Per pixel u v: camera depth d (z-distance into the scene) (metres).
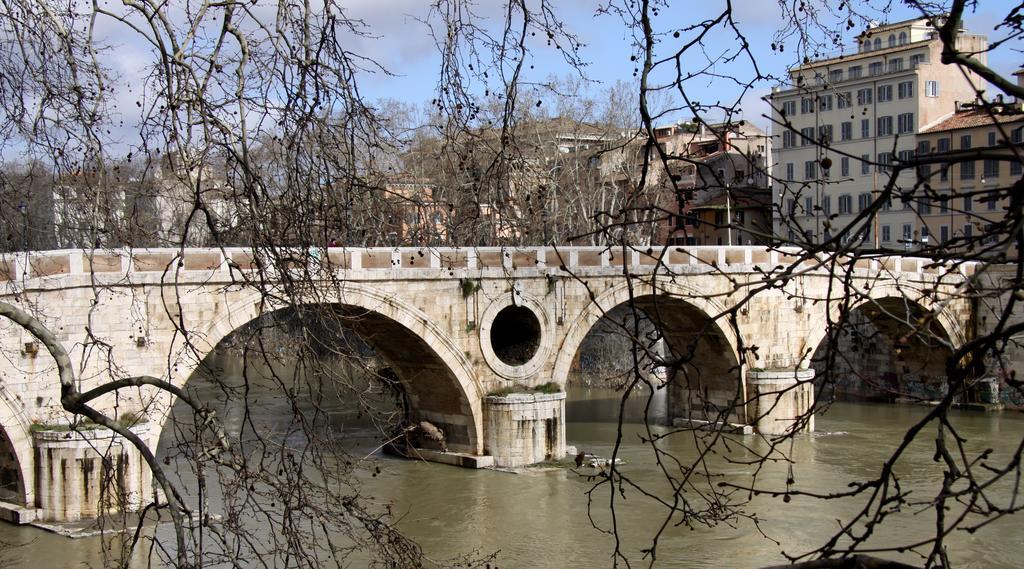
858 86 68.12
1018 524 32.41
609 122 57.50
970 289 6.91
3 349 30.03
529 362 44.72
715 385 52.84
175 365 11.29
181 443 11.77
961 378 7.17
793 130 7.70
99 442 33.81
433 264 42.25
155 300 35.81
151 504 11.27
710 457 44.88
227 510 11.34
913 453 44.75
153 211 16.56
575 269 45.09
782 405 51.00
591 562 30.06
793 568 7.34
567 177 54.22
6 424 33.59
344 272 39.38
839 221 68.19
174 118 10.03
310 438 11.79
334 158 11.30
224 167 13.73
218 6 10.18
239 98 9.98
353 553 26.38
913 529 32.31
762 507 35.56
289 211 11.32
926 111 66.25
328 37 10.69
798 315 52.41
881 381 61.53
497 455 43.38
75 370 34.44
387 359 45.59
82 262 34.59
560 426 44.53
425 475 41.41
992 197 7.32
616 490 38.41
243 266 37.19
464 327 43.22
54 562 29.16
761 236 7.79
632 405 60.84
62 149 13.01
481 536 32.69
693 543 31.69
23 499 34.22
